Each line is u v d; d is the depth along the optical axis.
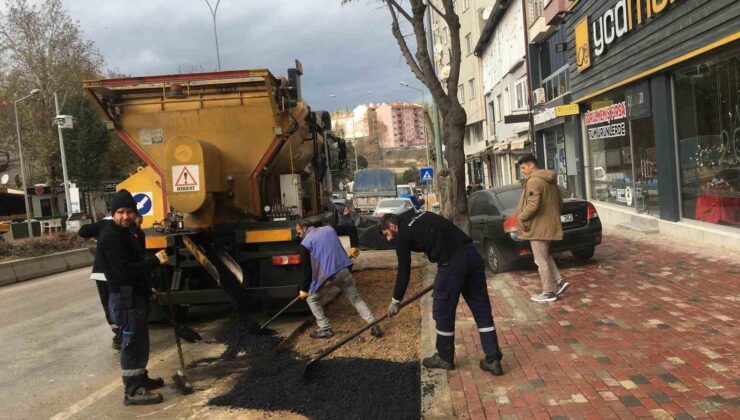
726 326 5.10
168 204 7.23
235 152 7.27
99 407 4.80
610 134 14.04
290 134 7.47
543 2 19.70
